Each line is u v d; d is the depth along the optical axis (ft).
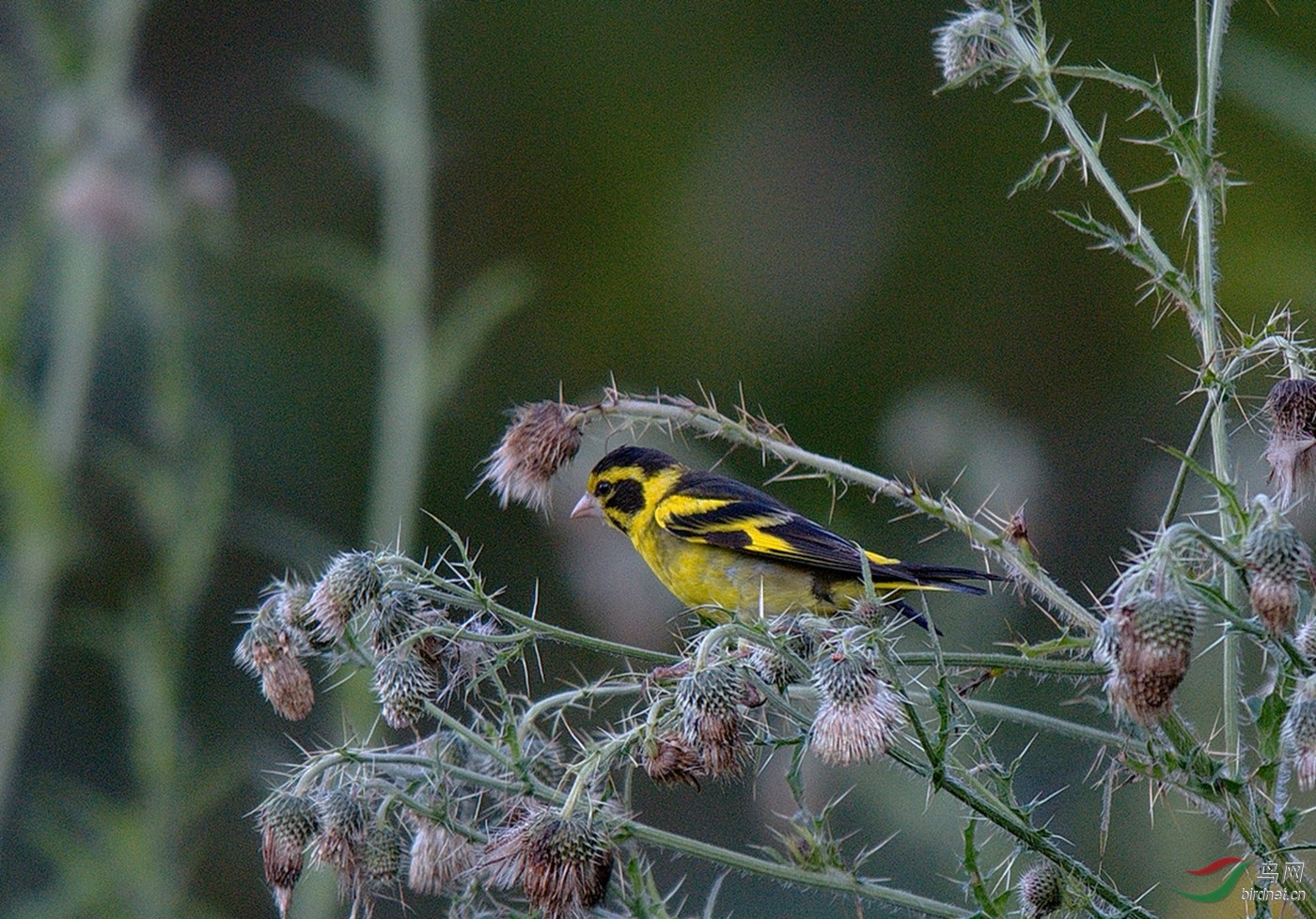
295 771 21.85
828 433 57.16
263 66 67.15
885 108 60.49
